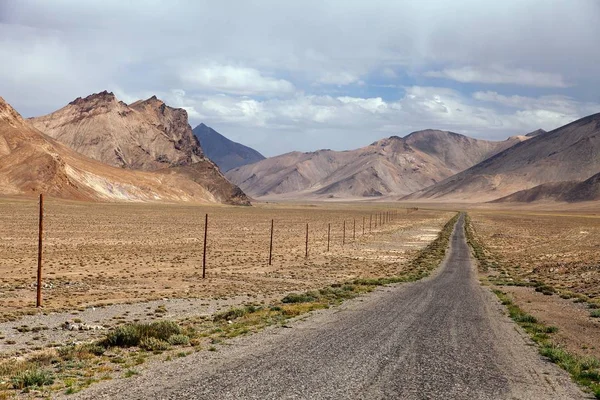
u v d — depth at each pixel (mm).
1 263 50812
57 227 96062
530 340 20828
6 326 24406
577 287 41188
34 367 15359
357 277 49844
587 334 22906
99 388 13047
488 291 38000
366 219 172375
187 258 61750
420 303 30469
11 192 190875
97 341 19328
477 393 13375
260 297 36219
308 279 48031
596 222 170625
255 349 17750
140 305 31750
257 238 93875
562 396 13453
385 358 16719
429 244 91500
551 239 103500
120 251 66438
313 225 134375
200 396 12398
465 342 19734
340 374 14648
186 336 19562
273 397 12438
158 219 134000
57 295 35062
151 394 12531
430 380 14359
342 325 22719
